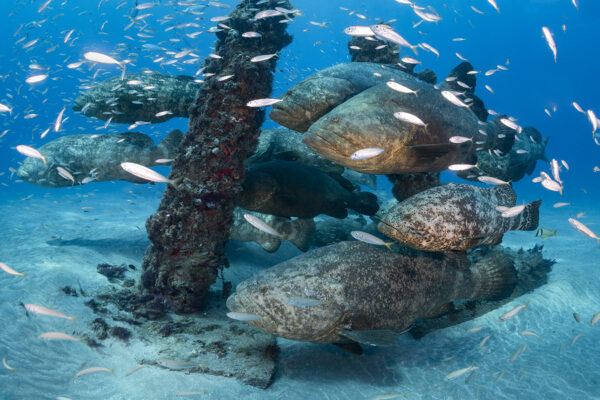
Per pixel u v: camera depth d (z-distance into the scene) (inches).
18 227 370.9
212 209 196.9
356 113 166.1
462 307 223.3
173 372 147.9
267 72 211.6
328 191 262.8
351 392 147.8
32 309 107.5
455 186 167.2
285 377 155.8
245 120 200.4
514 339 195.5
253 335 181.8
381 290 165.5
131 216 495.5
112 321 181.2
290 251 335.0
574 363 168.4
